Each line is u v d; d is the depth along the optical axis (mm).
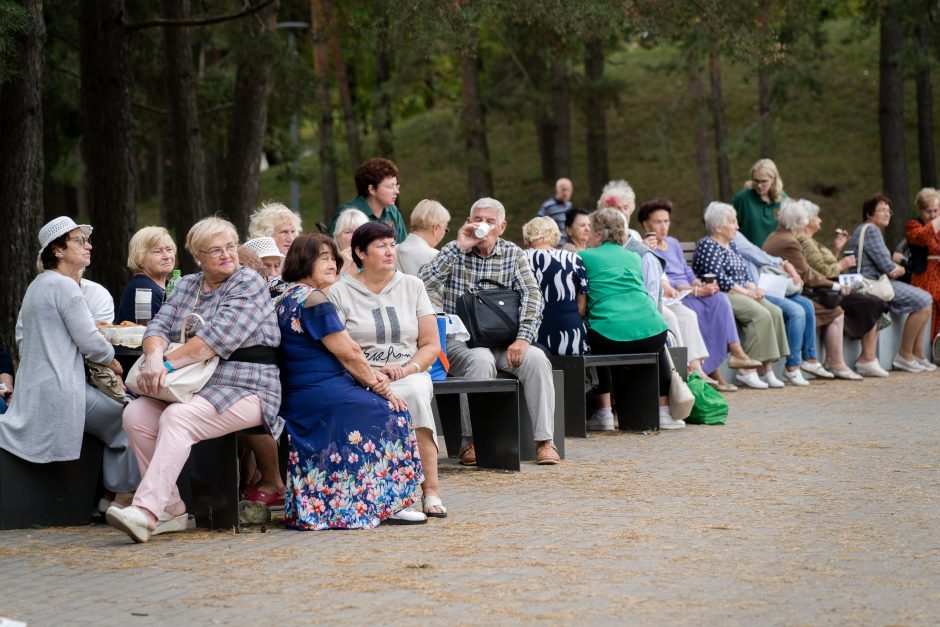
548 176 43000
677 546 6680
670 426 11984
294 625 5180
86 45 15945
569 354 11383
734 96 45938
